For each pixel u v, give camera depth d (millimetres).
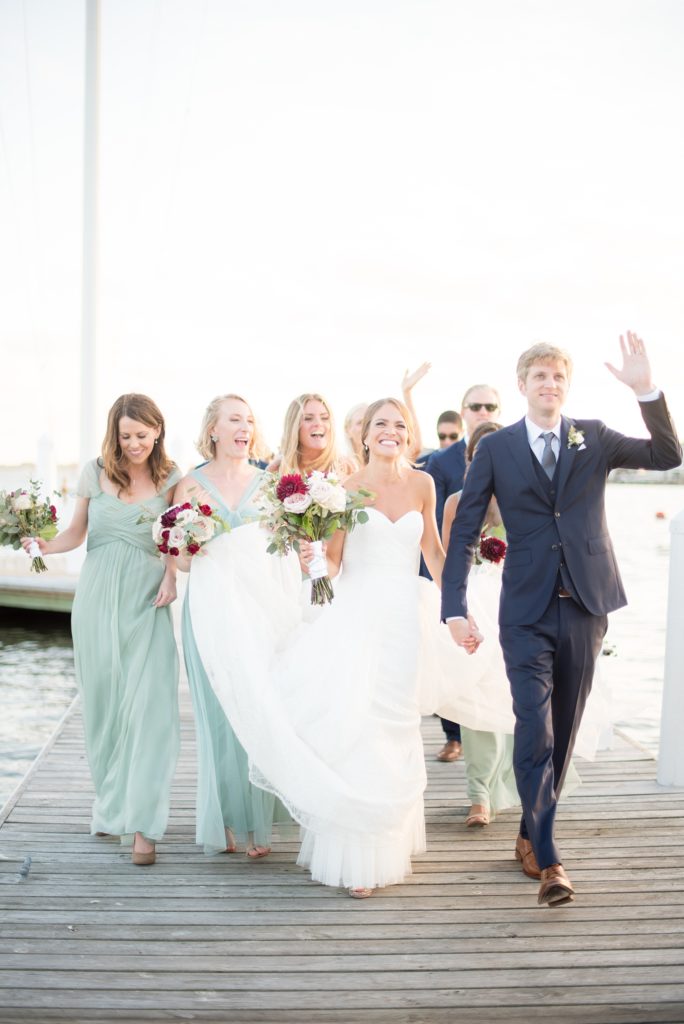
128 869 3658
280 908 3342
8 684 9008
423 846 3768
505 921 3246
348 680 3479
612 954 3021
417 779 3561
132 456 3742
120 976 2877
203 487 3834
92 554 3859
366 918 3266
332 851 3465
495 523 4262
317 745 3467
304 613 3838
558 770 3512
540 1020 2723
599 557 3447
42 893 3436
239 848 3916
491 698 4051
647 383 3299
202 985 2830
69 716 5883
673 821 4180
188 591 3771
